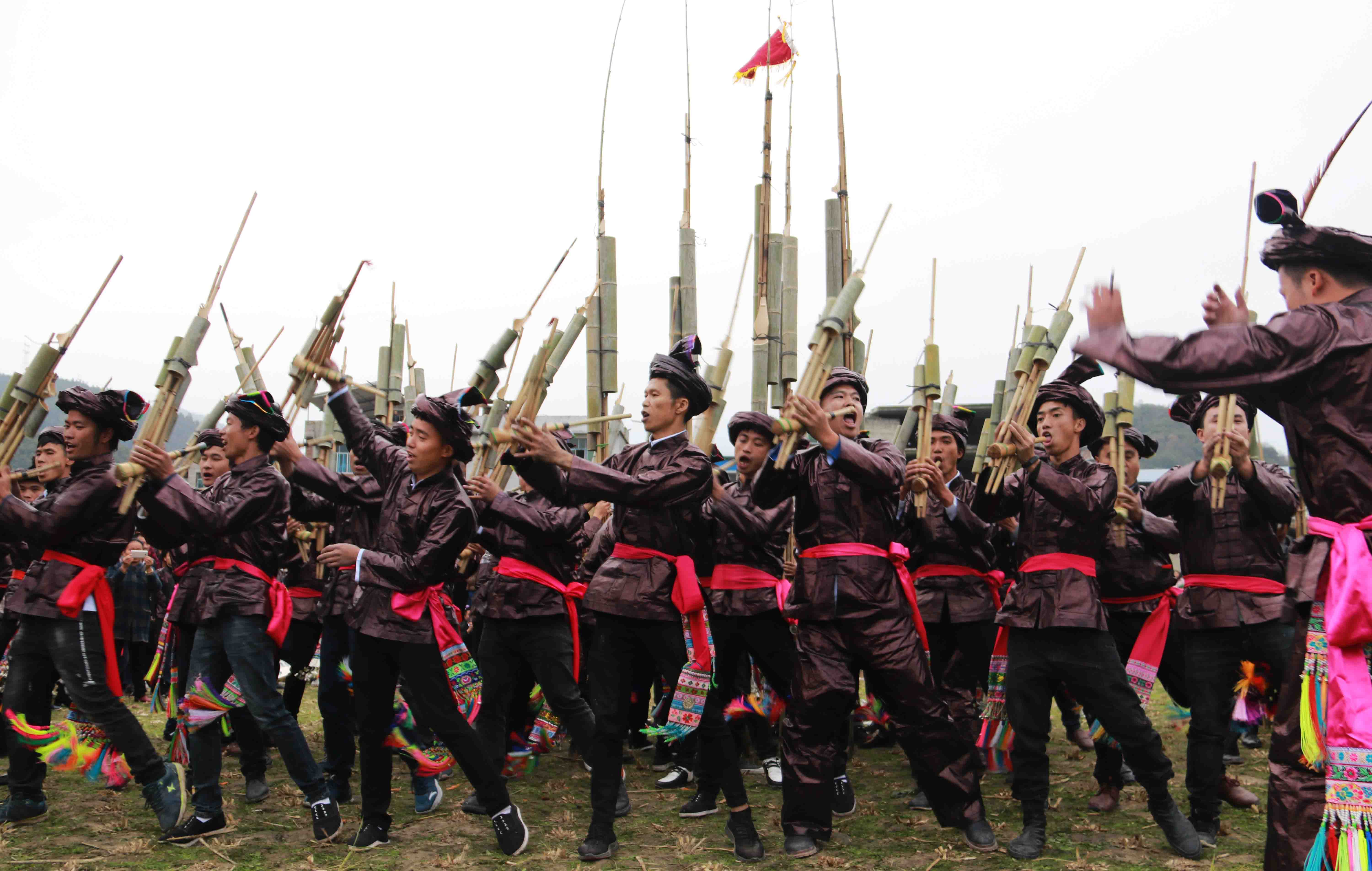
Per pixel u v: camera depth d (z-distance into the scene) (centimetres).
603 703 420
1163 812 418
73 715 434
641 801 518
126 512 394
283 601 441
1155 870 398
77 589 412
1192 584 454
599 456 596
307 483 485
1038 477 409
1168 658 525
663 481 406
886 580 416
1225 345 218
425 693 405
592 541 591
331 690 495
